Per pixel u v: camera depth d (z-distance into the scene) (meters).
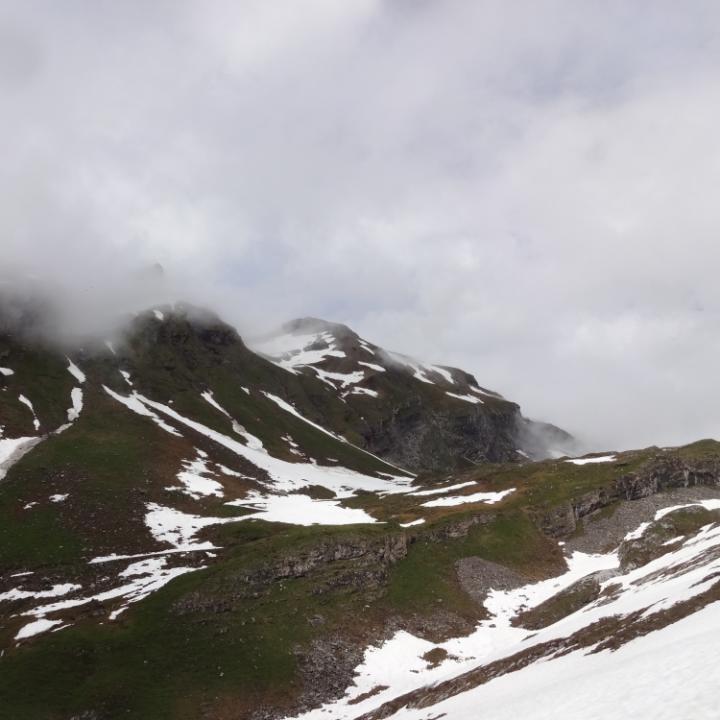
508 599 84.19
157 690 58.97
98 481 116.31
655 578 66.12
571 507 105.81
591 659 39.56
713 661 23.64
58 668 59.62
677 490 113.81
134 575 83.81
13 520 99.25
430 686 57.34
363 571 83.12
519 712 30.84
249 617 71.56
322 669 65.81
